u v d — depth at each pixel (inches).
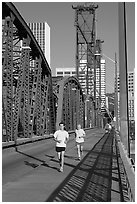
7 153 824.3
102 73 4904.0
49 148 1027.3
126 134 510.9
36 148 1021.2
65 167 582.2
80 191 380.5
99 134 2346.2
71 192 374.3
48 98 1530.5
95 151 924.0
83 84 3718.0
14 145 914.1
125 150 506.9
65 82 1924.2
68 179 457.7
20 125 1291.8
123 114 513.0
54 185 413.7
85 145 1176.2
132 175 302.0
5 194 359.3
